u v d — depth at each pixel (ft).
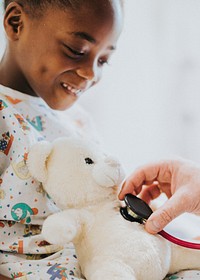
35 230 2.57
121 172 2.25
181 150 4.49
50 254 2.51
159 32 4.58
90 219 2.18
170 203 2.24
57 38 2.90
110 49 3.08
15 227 2.52
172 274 2.30
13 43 3.07
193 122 4.45
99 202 2.26
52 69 2.98
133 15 4.60
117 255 2.01
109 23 2.90
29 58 3.01
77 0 2.85
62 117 3.52
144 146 4.66
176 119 4.54
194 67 4.44
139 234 2.10
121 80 4.79
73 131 3.39
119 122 4.83
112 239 2.07
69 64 2.96
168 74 4.58
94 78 3.06
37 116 3.17
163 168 2.57
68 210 2.20
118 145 4.76
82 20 2.84
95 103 4.92
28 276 2.25
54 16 2.88
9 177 2.51
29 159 2.37
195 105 4.44
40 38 2.94
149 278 2.03
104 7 2.87
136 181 2.55
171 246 2.27
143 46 4.65
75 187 2.23
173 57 4.53
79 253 2.18
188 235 2.73
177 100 4.54
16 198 2.48
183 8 4.44
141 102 4.72
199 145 4.40
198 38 4.39
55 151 2.35
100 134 4.84
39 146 2.37
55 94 3.11
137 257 2.01
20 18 3.02
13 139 2.61
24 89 3.21
